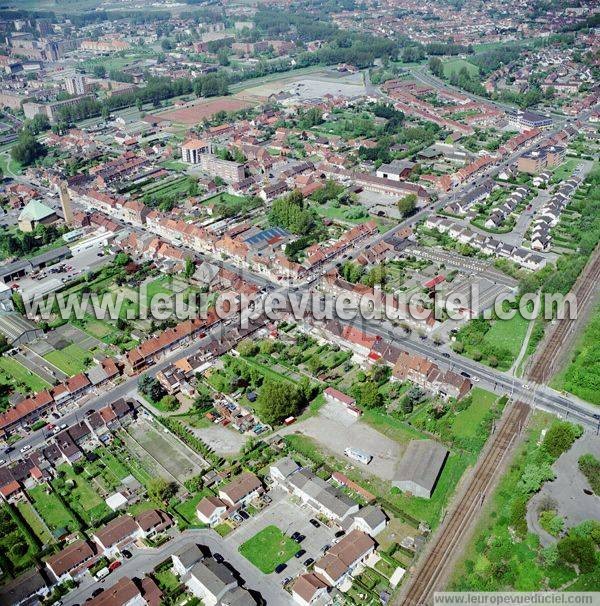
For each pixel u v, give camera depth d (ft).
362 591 578.25
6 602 569.23
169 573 604.08
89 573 608.19
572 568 588.91
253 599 558.15
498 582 582.76
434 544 623.36
